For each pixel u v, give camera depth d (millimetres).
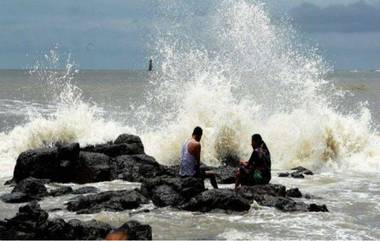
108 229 23156
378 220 27312
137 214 27562
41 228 22797
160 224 25719
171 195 29391
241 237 23609
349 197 32844
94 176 36375
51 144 46781
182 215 27453
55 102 118000
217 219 26719
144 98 134500
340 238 23672
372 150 46688
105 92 161000
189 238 23391
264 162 32719
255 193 30766
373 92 169625
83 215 27391
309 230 24922
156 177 34312
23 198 30703
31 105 108750
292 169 42844
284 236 23859
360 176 40625
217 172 37062
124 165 37750
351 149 46688
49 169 36375
